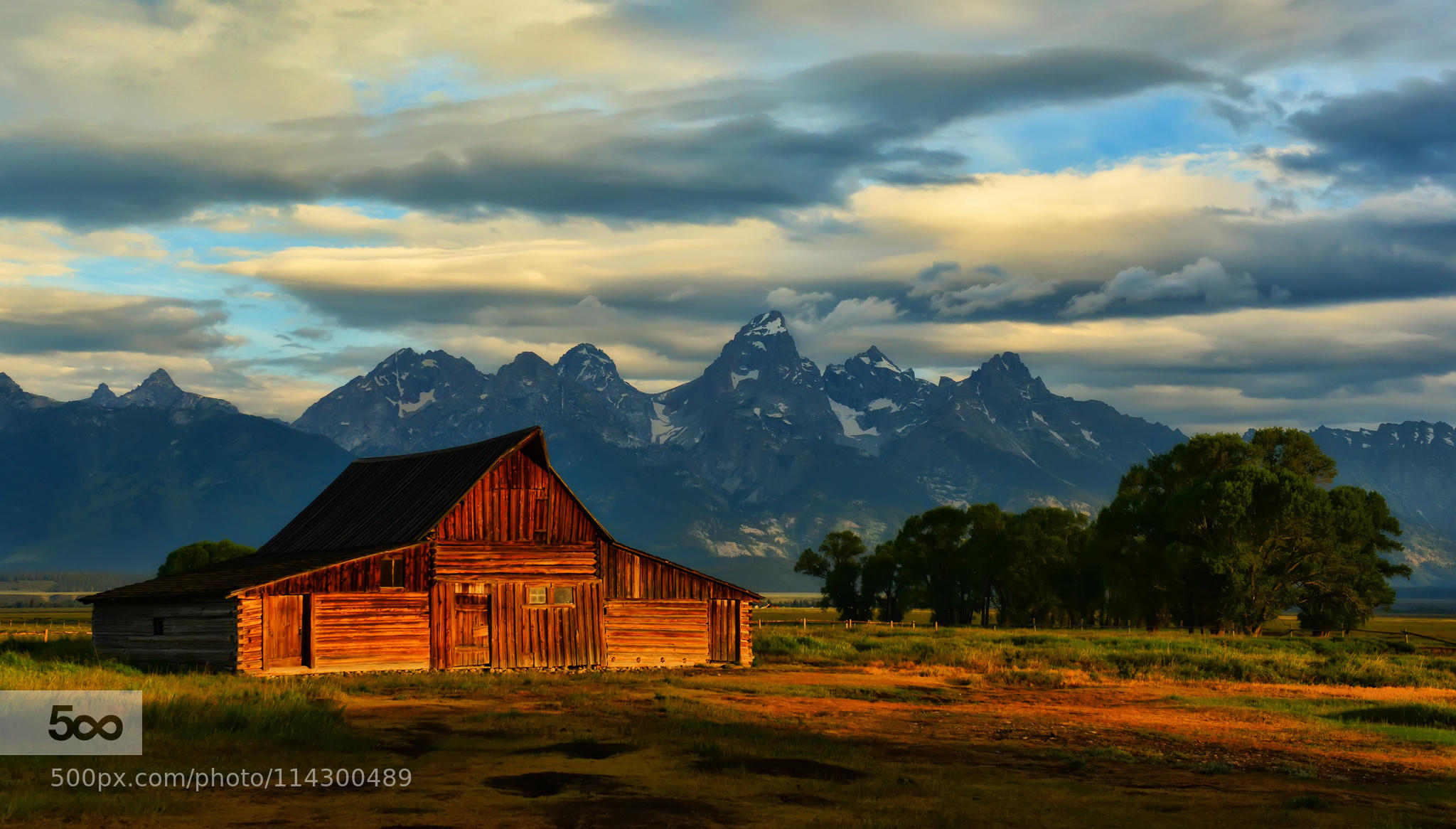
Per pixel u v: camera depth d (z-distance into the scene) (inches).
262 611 1686.8
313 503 2333.9
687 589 2100.1
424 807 681.0
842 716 1293.1
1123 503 4126.5
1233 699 1630.2
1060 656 2282.2
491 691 1448.1
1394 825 724.0
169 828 604.7
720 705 1350.9
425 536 1841.8
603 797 728.3
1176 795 828.0
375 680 1584.6
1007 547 4869.6
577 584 1989.4
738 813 696.4
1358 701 1653.5
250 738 884.0
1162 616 4087.1
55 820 603.5
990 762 973.8
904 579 5472.4
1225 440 4050.2
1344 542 3654.0
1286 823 724.7
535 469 1978.3
